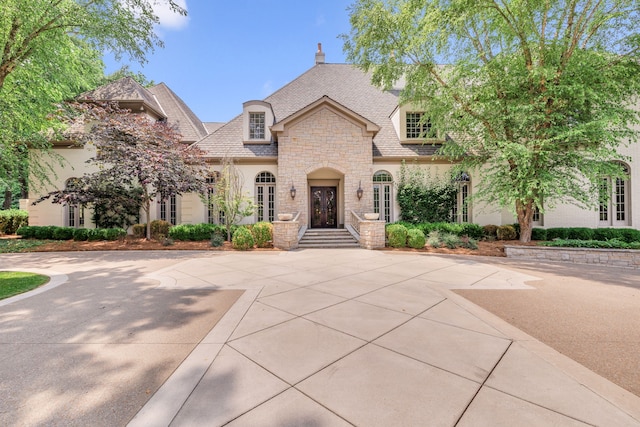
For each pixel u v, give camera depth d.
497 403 2.28
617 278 6.95
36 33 9.49
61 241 13.27
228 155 14.94
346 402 2.29
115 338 3.55
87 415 2.18
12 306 4.75
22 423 2.09
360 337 3.54
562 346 3.39
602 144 10.23
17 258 9.70
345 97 17.62
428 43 10.93
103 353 3.17
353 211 14.45
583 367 2.88
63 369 2.84
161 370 2.82
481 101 11.20
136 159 11.58
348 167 14.65
